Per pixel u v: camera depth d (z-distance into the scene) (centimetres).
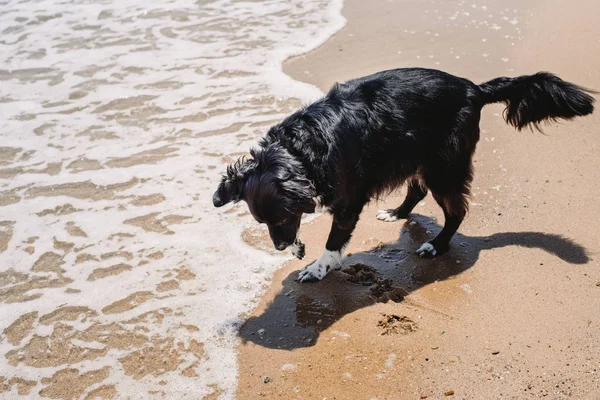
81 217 305
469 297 257
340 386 233
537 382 227
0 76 401
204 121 357
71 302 268
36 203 313
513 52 381
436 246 276
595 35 386
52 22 455
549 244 273
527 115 280
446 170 271
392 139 263
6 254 289
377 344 244
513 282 260
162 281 275
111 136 351
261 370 240
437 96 265
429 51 389
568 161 309
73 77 398
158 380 240
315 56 400
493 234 281
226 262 281
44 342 255
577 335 238
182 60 409
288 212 247
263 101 368
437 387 229
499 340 240
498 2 436
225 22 448
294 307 261
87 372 245
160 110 367
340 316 256
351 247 285
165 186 319
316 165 254
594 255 266
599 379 226
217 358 246
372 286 266
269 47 414
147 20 455
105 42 432
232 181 254
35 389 240
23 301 270
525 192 297
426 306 256
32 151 343
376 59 388
